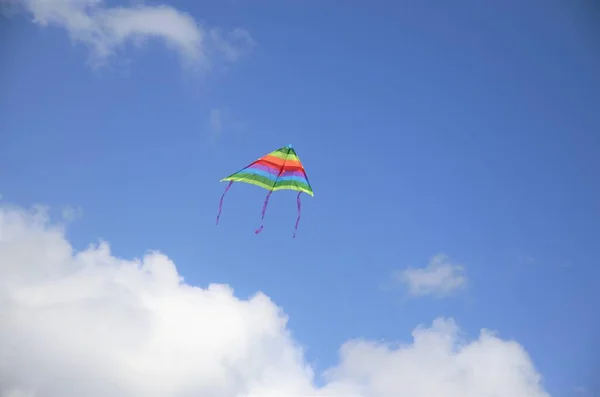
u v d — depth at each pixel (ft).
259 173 25.45
